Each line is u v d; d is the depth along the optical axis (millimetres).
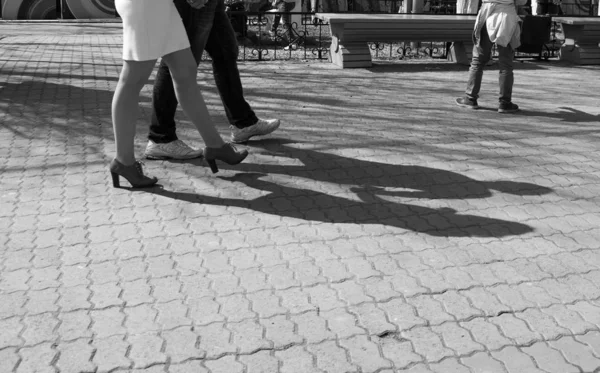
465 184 5238
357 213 4617
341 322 3248
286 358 2961
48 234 4223
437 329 3195
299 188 5094
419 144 6371
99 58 12094
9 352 3000
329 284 3615
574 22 12094
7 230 4273
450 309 3377
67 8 22844
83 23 21531
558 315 3336
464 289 3584
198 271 3752
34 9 22734
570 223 4500
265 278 3678
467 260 3922
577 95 9062
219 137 5164
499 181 5328
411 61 12391
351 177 5367
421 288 3578
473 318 3299
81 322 3238
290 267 3807
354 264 3846
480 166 5703
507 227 4414
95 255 3938
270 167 5586
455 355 2992
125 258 3900
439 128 7020
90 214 4535
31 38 15891
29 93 8539
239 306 3387
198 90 4988
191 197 4867
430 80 10203
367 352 3008
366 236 4238
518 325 3238
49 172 5391
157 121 5621
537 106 8250
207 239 4164
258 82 9789
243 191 5008
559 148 6301
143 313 3320
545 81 10281
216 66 5996
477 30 7727
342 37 11297
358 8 18125
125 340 3092
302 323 3236
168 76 5473
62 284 3602
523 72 11227
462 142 6465
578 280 3705
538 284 3650
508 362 2943
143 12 4582
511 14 7453
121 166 4938
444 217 4566
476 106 8031
